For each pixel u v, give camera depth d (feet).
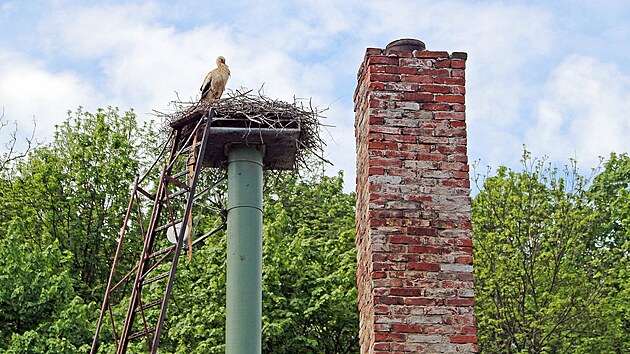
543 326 76.48
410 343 28.76
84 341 73.61
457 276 29.48
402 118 30.99
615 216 88.22
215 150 39.27
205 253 78.38
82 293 89.51
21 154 99.91
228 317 36.86
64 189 95.35
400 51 31.76
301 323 74.69
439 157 30.68
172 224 39.32
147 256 39.78
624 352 78.89
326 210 94.43
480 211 83.10
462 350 28.81
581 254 84.33
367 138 30.94
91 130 99.30
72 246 92.84
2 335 73.67
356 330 74.79
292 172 42.93
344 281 75.82
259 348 36.68
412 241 29.76
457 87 31.45
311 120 39.78
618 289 82.64
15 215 93.20
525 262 79.61
